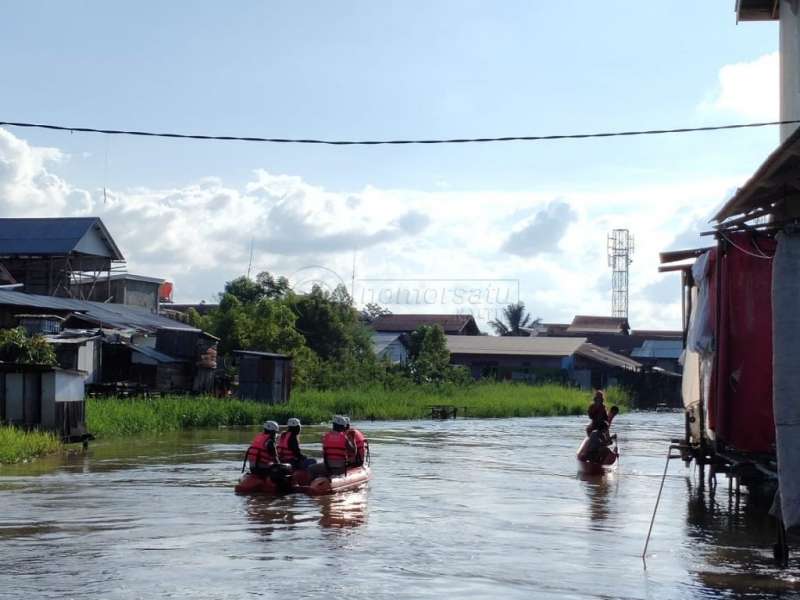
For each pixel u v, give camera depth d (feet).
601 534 47.16
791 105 70.85
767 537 46.29
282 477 60.08
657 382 237.45
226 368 150.51
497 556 41.47
